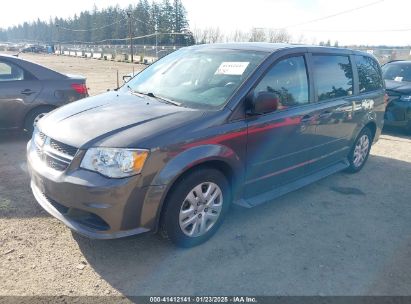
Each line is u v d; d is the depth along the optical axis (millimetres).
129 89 4293
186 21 88188
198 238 3342
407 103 8062
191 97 3633
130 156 2773
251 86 3523
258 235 3625
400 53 26094
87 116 3299
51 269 2934
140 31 91625
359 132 5344
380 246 3574
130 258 3133
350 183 5254
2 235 3346
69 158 2889
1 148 6008
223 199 3469
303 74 4172
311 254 3354
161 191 2900
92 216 2896
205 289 2811
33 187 3434
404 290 2938
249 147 3506
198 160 3053
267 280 2951
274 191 4016
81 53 63375
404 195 4906
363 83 5348
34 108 6285
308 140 4250
